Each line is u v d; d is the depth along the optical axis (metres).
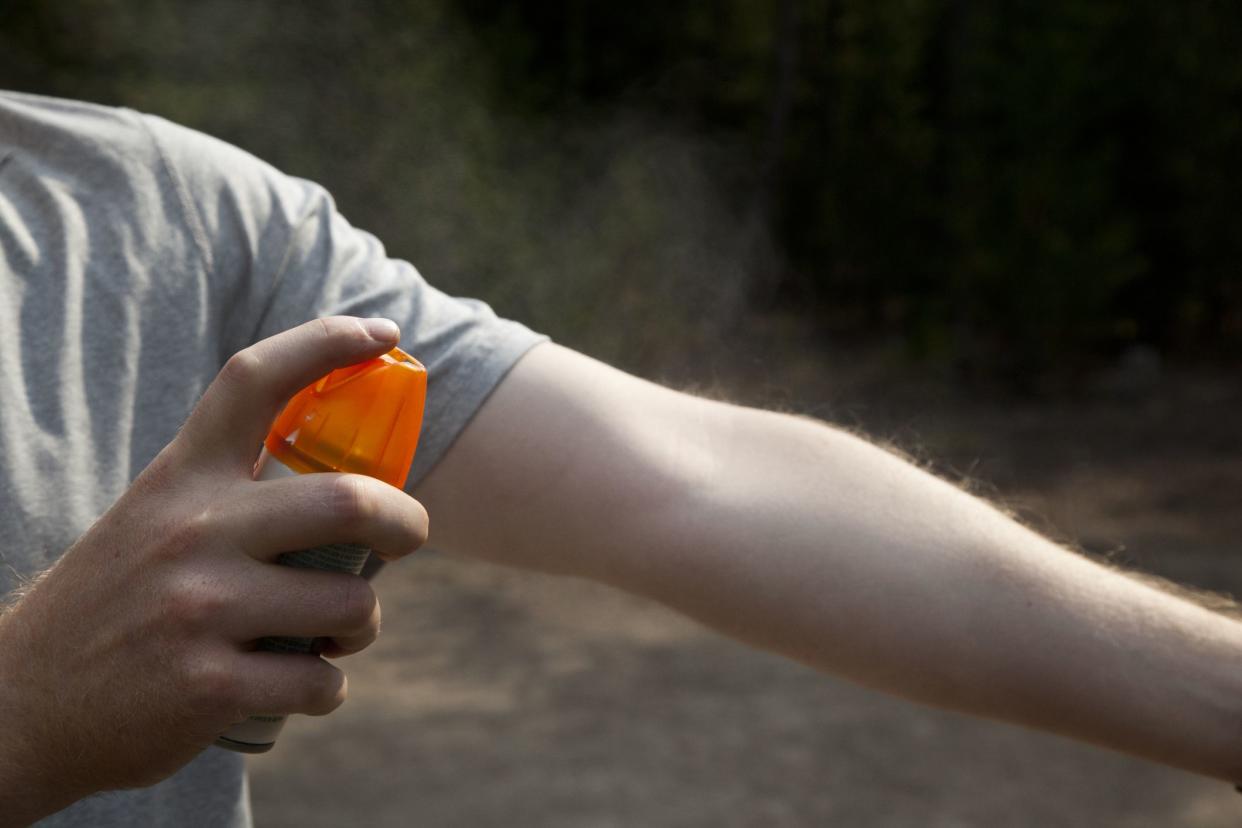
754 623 1.06
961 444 8.84
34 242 1.04
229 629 0.71
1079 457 8.62
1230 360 11.15
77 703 0.72
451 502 1.12
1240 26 11.09
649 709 4.99
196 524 0.70
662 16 11.54
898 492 1.08
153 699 0.71
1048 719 1.04
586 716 4.92
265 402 0.73
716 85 11.74
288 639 0.74
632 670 5.39
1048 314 10.48
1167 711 1.03
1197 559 6.70
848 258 11.55
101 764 0.73
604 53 11.49
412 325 1.12
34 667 0.73
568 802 4.22
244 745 0.82
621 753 4.59
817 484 1.08
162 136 1.11
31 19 8.99
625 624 5.94
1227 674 1.03
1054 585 1.04
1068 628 1.02
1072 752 4.61
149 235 1.07
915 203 11.38
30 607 0.74
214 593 0.70
